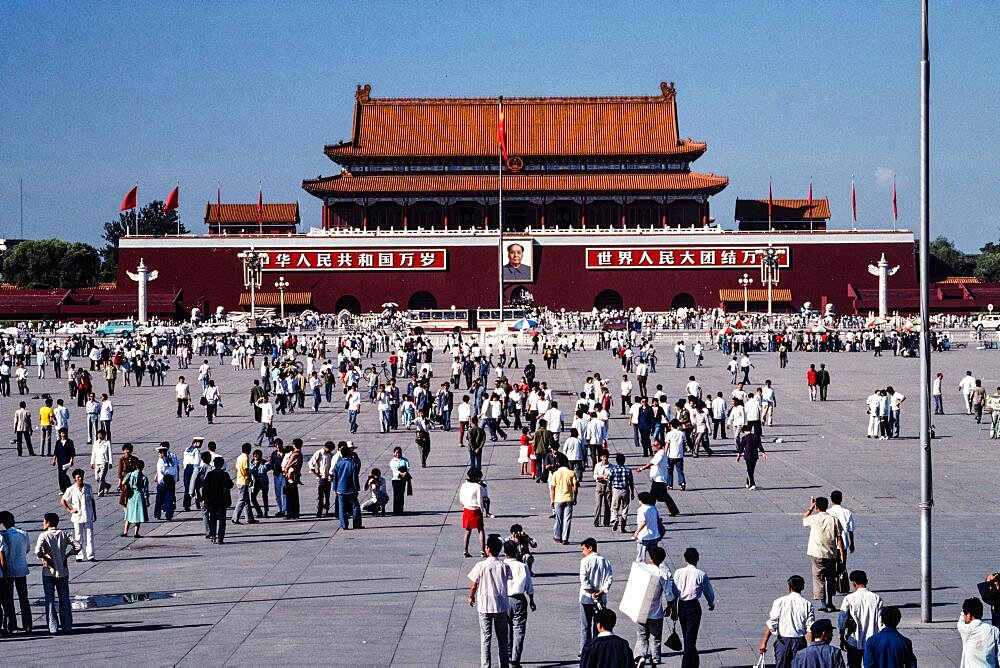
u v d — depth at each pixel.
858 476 54.97
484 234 194.38
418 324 160.00
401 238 194.00
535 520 45.41
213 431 73.19
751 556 38.97
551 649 29.38
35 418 81.19
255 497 47.09
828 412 80.19
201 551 41.28
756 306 194.62
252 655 28.91
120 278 194.38
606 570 28.62
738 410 59.22
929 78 33.53
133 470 43.94
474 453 53.69
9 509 49.16
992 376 101.62
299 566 38.59
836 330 159.12
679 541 41.38
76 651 29.58
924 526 31.62
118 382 107.31
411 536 43.06
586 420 54.12
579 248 194.75
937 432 70.00
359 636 30.48
